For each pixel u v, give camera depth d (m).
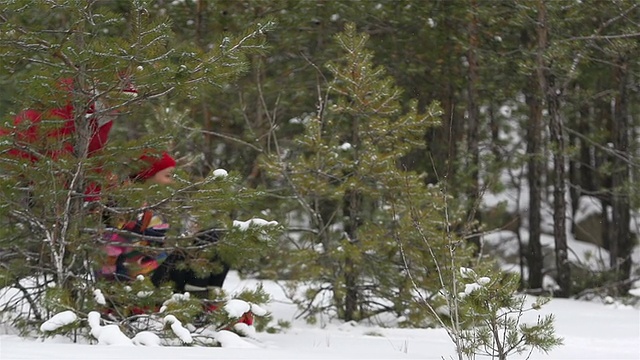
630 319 13.51
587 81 19.75
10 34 8.30
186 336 8.41
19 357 6.39
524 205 29.84
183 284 9.84
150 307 9.07
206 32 17.97
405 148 12.25
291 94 19.23
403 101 19.31
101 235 9.07
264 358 7.26
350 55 12.16
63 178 8.82
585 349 9.50
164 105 13.83
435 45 18.59
